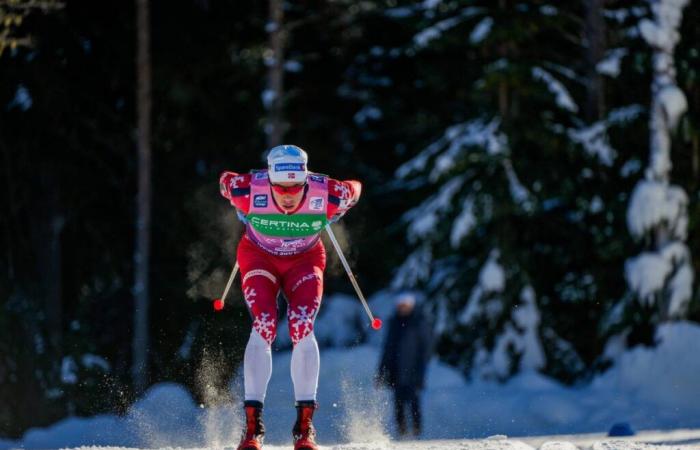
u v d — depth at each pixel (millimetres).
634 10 29750
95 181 33000
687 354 25703
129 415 23594
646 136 28172
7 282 30875
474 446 13078
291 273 12062
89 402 31031
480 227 30984
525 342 29703
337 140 42562
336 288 41875
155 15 33469
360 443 13969
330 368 30078
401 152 42375
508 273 29969
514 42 30016
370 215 41156
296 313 11570
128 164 33812
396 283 31406
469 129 30469
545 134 29094
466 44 30594
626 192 28625
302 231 11734
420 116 40688
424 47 31438
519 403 25703
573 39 30906
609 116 28578
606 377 27453
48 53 30078
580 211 29641
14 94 30281
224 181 11750
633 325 28250
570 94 31344
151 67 33906
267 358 11625
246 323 33594
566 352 30016
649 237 26922
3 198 31172
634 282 27094
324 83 41375
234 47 36562
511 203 29109
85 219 33750
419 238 30719
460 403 26062
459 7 30969
